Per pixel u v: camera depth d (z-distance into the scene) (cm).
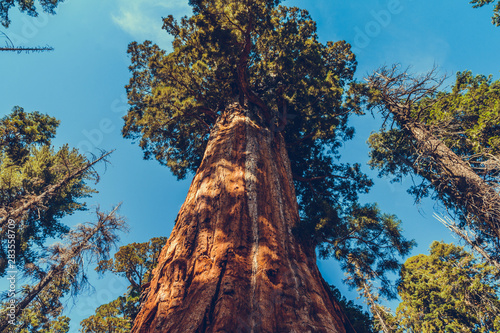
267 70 1817
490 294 2341
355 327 1398
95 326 2084
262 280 650
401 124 1636
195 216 881
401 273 1308
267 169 1081
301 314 585
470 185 1132
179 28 1802
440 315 2652
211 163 1102
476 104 1513
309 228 923
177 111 1730
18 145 1867
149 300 698
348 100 2000
